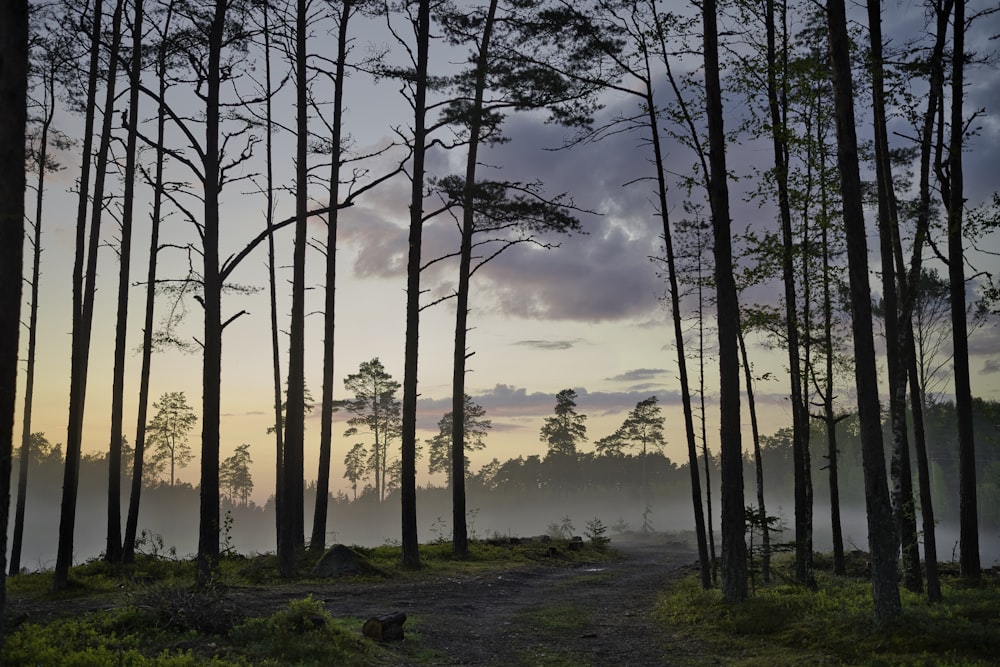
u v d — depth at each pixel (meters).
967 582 17.42
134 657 9.48
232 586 18.27
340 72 25.59
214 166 18.03
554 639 14.12
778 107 18.45
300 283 22.52
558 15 17.56
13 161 8.53
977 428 65.69
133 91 23.69
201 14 18.16
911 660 10.32
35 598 16.81
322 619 12.04
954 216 15.41
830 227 17.97
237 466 97.31
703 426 24.19
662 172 17.86
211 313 17.70
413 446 24.34
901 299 15.14
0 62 8.57
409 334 24.66
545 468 126.56
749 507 16.02
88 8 20.58
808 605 14.33
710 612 15.06
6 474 8.55
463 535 28.19
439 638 13.66
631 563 31.83
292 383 21.84
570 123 21.70
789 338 18.67
